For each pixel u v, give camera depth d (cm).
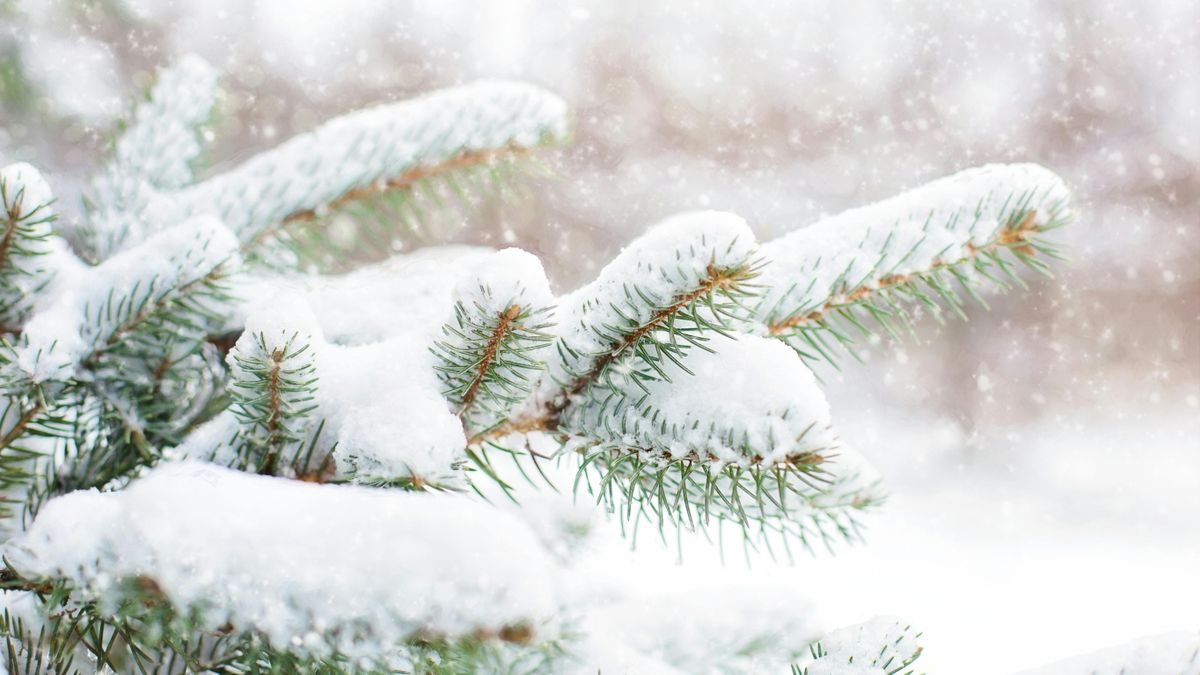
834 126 792
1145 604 396
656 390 107
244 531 100
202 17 526
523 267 104
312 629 99
